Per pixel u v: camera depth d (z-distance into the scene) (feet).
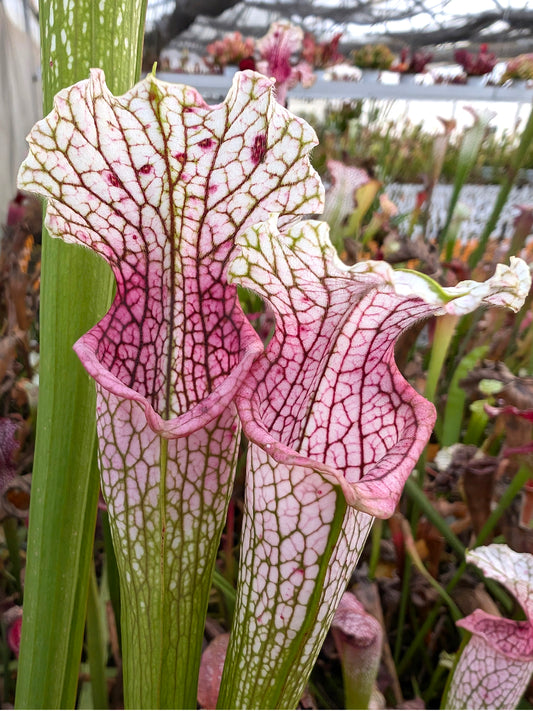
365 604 1.06
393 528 1.11
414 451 0.42
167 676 0.48
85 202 0.40
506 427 1.02
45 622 0.50
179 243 0.44
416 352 1.60
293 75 2.47
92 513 0.54
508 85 4.18
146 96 0.36
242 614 0.47
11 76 3.00
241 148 0.39
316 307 0.43
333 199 1.52
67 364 0.46
